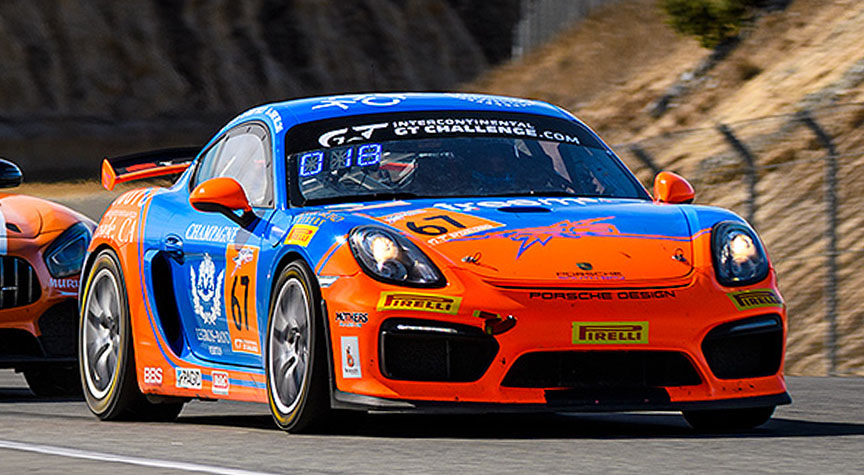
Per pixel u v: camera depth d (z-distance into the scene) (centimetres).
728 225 1767
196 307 2012
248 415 2253
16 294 2603
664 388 1647
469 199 1866
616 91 7519
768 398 1697
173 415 2184
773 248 3956
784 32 6291
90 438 1766
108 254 2220
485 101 2130
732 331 1667
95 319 2239
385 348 1625
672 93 6688
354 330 1638
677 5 6731
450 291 1625
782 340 1733
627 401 1627
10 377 3291
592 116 7125
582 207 1828
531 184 1950
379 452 1514
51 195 10212
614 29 9088
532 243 1694
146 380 2114
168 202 2169
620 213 1805
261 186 1975
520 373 1625
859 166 4191
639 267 1680
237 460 1467
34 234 2666
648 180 4878
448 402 1612
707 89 6444
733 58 6494
